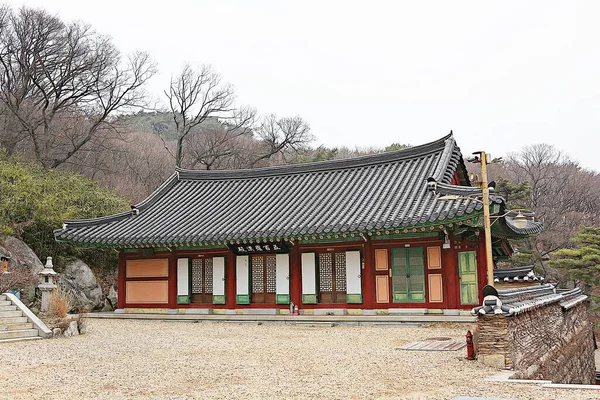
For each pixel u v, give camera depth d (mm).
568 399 7473
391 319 19406
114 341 15828
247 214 24297
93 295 28688
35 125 43281
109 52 45688
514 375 9781
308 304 22297
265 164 61562
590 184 69688
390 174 24266
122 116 50219
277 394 8438
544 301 13922
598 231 40188
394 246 21156
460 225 19094
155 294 25125
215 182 29438
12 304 17750
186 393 8648
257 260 23719
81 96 44750
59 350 13906
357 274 21609
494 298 10516
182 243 22891
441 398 7895
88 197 33000
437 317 19031
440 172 21250
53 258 28516
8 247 25609
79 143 47219
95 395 8648
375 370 10414
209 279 24531
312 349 13625
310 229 20656
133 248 25703
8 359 12461
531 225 24750
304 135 61656
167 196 28812
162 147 66875
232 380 9664
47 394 8789
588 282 39094
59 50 43594
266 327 19812
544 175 67250
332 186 25109
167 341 15781
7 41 42469
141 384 9453
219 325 20984
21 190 29094
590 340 25172
